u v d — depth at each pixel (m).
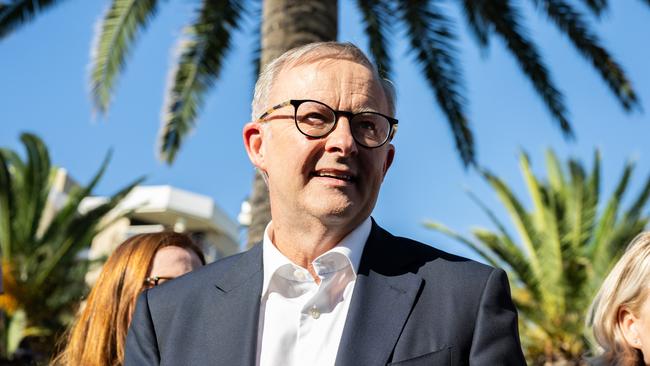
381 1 8.88
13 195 15.63
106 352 3.10
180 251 3.31
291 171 2.23
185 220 32.34
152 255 3.25
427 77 8.95
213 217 32.62
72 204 16.02
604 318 3.00
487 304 2.12
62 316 15.12
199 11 8.68
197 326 2.25
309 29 6.28
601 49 8.93
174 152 9.08
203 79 8.93
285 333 2.21
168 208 31.50
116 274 3.21
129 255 3.24
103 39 9.08
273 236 2.41
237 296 2.28
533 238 16.91
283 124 2.27
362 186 2.23
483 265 2.23
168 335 2.26
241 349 2.17
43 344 15.00
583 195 17.02
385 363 2.05
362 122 2.26
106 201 16.14
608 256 16.17
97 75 9.04
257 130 2.45
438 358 2.05
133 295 3.14
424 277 2.21
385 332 2.11
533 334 17.22
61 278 15.39
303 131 2.23
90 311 3.19
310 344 2.18
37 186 15.88
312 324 2.21
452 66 8.86
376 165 2.26
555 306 16.75
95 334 3.12
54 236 15.71
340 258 2.23
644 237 3.03
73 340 3.18
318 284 2.27
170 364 2.19
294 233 2.28
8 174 15.58
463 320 2.10
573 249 16.62
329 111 2.24
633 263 2.97
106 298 3.17
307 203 2.21
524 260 16.81
